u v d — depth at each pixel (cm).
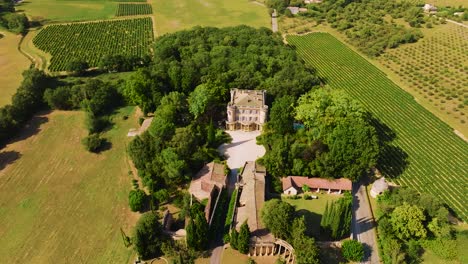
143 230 12331
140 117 19925
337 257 12550
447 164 16962
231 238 12588
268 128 18075
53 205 14625
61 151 17675
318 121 16750
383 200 14650
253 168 15525
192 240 12256
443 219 13150
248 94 18725
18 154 17425
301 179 15250
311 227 13538
